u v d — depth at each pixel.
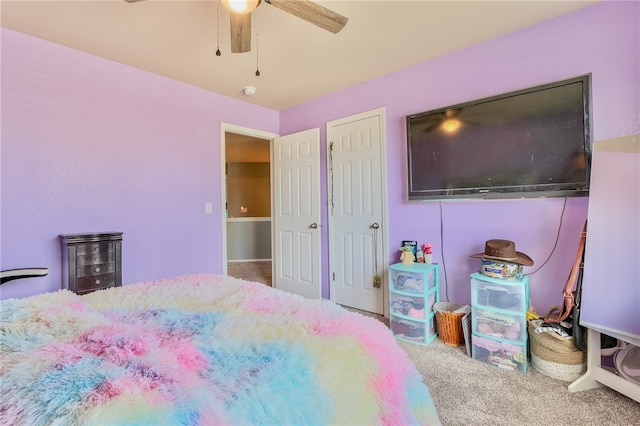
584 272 1.75
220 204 3.38
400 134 2.87
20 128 2.20
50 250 2.31
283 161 3.83
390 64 2.73
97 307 1.21
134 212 2.76
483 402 1.63
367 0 1.87
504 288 2.03
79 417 0.56
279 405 0.67
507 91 2.27
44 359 0.73
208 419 0.60
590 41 1.95
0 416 0.56
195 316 1.09
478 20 2.10
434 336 2.47
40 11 1.95
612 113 1.88
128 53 2.50
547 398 1.66
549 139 2.04
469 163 2.39
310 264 3.55
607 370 1.71
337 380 0.78
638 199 1.57
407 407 0.93
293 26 2.13
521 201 2.23
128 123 2.72
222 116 3.42
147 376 0.68
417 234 2.78
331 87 3.25
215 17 2.02
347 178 3.27
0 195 2.12
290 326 1.01
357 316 1.17
